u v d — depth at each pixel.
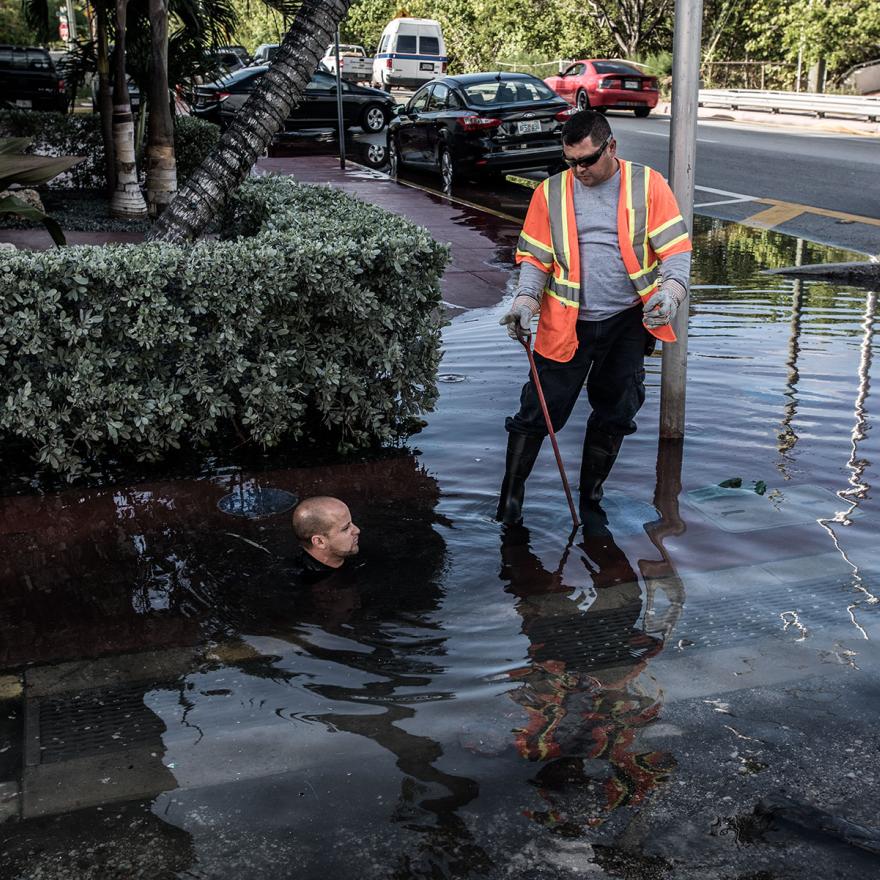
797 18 35.03
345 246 5.38
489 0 43.72
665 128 26.16
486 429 5.71
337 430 5.79
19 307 5.05
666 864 2.38
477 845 2.45
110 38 14.66
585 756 2.77
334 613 3.62
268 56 28.39
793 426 5.55
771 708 2.99
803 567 3.91
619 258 4.23
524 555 4.07
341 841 2.47
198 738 2.90
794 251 11.74
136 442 5.42
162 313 5.18
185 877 2.37
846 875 2.34
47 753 2.86
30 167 6.75
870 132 26.92
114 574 4.02
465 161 16.03
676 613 3.58
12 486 5.06
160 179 12.91
